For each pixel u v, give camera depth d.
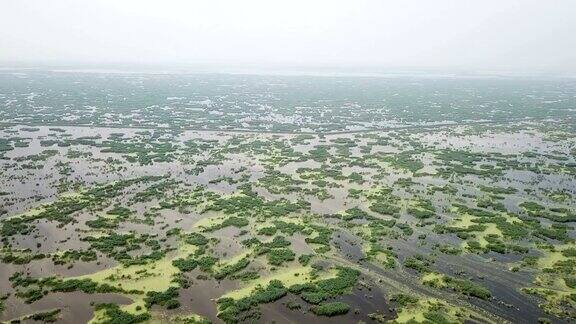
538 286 37.50
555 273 39.38
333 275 38.66
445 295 36.06
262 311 33.75
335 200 55.62
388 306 34.56
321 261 40.94
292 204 53.59
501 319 33.25
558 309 34.41
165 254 41.41
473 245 44.06
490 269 40.16
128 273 38.09
